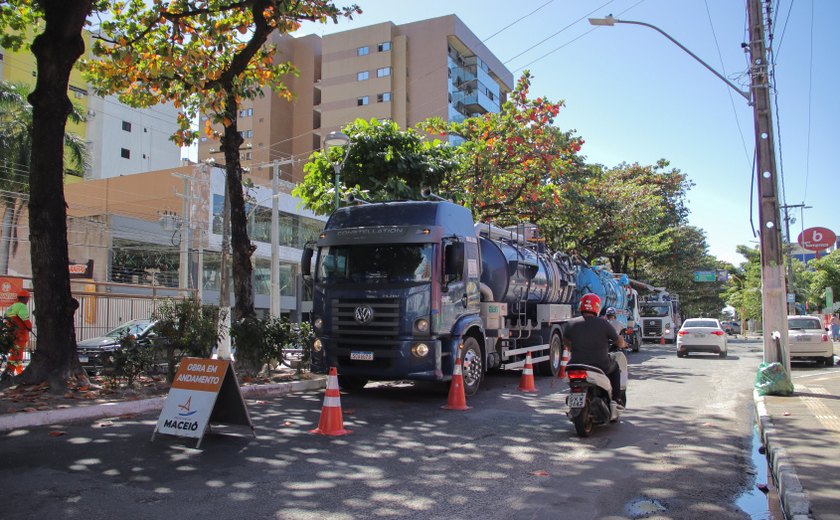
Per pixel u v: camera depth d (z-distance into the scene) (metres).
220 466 6.10
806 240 27.36
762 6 11.90
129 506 4.85
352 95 58.25
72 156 30.30
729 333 57.78
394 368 10.21
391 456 6.70
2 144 26.70
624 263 39.56
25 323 11.20
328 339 10.67
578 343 8.11
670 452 7.11
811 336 18.70
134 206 34.50
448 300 10.66
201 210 31.95
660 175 41.12
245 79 12.86
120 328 16.22
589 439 7.74
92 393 9.43
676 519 4.86
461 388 10.10
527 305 14.93
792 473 5.56
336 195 15.06
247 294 12.89
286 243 39.12
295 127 62.19
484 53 62.25
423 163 16.78
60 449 6.57
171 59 11.12
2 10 11.63
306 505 5.00
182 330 10.79
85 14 9.70
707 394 12.09
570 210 22.45
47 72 9.55
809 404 9.76
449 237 10.75
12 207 27.28
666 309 35.38
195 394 7.09
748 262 57.81
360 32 58.53
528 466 6.39
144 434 7.39
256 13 11.58
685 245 42.78
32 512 4.65
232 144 12.90
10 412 7.86
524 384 12.41
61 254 9.74
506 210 20.20
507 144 18.45
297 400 10.53
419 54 57.50
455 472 6.10
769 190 11.57
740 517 4.94
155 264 32.12
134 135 52.88
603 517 4.88
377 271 10.55
